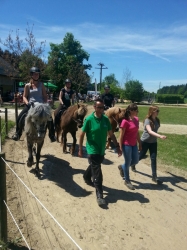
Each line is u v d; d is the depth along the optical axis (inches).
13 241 146.8
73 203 201.2
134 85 2368.4
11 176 238.2
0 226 140.3
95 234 165.6
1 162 135.5
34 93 254.2
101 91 2142.0
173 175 285.4
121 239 163.2
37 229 164.4
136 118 227.8
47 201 200.7
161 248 159.0
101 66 2170.3
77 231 166.9
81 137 202.1
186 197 231.0
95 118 196.9
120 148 221.3
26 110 255.0
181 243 165.8
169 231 177.3
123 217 188.2
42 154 319.0
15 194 205.2
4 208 139.6
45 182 234.7
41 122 214.2
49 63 1205.7
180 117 1001.5
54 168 272.2
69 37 2132.1
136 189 238.4
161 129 637.3
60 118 343.3
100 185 201.6
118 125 335.3
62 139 351.3
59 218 179.2
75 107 299.6
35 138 230.5
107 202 208.1
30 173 251.4
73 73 1841.8
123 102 2250.2
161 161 332.8
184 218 195.5
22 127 258.1
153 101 2738.7
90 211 191.9
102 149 199.6
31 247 146.6
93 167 201.3
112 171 280.8
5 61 1179.9
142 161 329.7
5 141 361.4
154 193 233.3
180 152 389.7
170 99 2640.3
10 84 1370.6
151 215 195.0
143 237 167.6
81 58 2213.3
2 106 1007.6
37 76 251.0
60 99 345.4
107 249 152.7
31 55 949.2
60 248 149.4
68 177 251.8
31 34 947.3
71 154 324.5
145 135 248.2
